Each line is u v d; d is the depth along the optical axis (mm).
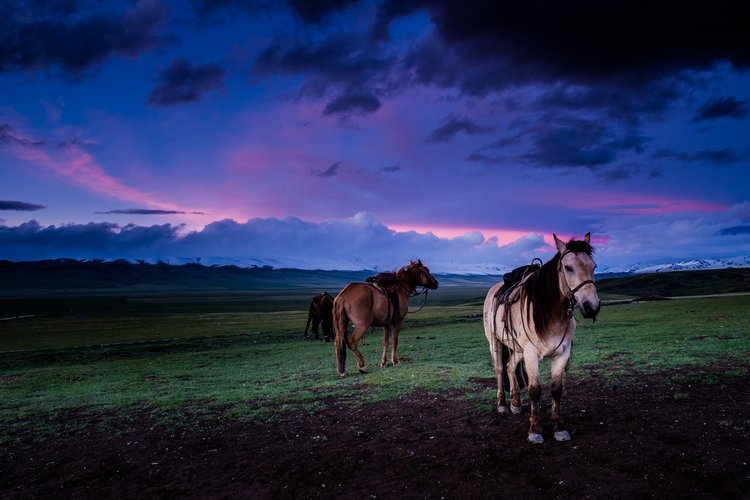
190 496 4996
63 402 10969
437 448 5836
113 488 5324
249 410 8562
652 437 5621
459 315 49188
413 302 117250
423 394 8984
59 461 6348
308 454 5996
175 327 49188
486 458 5379
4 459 6543
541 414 6941
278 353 22531
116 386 13961
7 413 9773
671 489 4367
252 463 5832
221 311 105250
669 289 97625
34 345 35000
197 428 7582
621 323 24250
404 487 4848
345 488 4938
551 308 5496
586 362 11352
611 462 5004
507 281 7086
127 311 107938
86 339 38906
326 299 21719
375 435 6566
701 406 6770
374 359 16250
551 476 4809
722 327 18078
